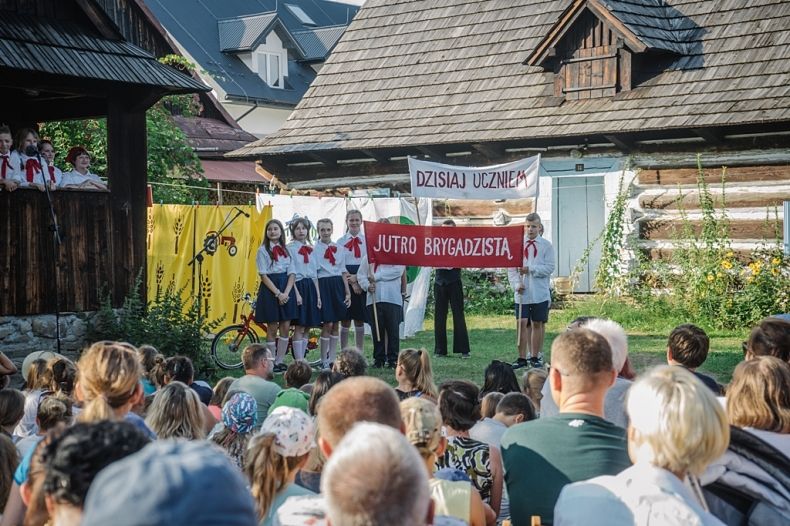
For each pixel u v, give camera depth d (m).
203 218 14.03
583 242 18.70
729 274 16.02
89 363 4.46
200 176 20.55
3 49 10.56
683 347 6.21
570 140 18.11
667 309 16.39
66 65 10.94
